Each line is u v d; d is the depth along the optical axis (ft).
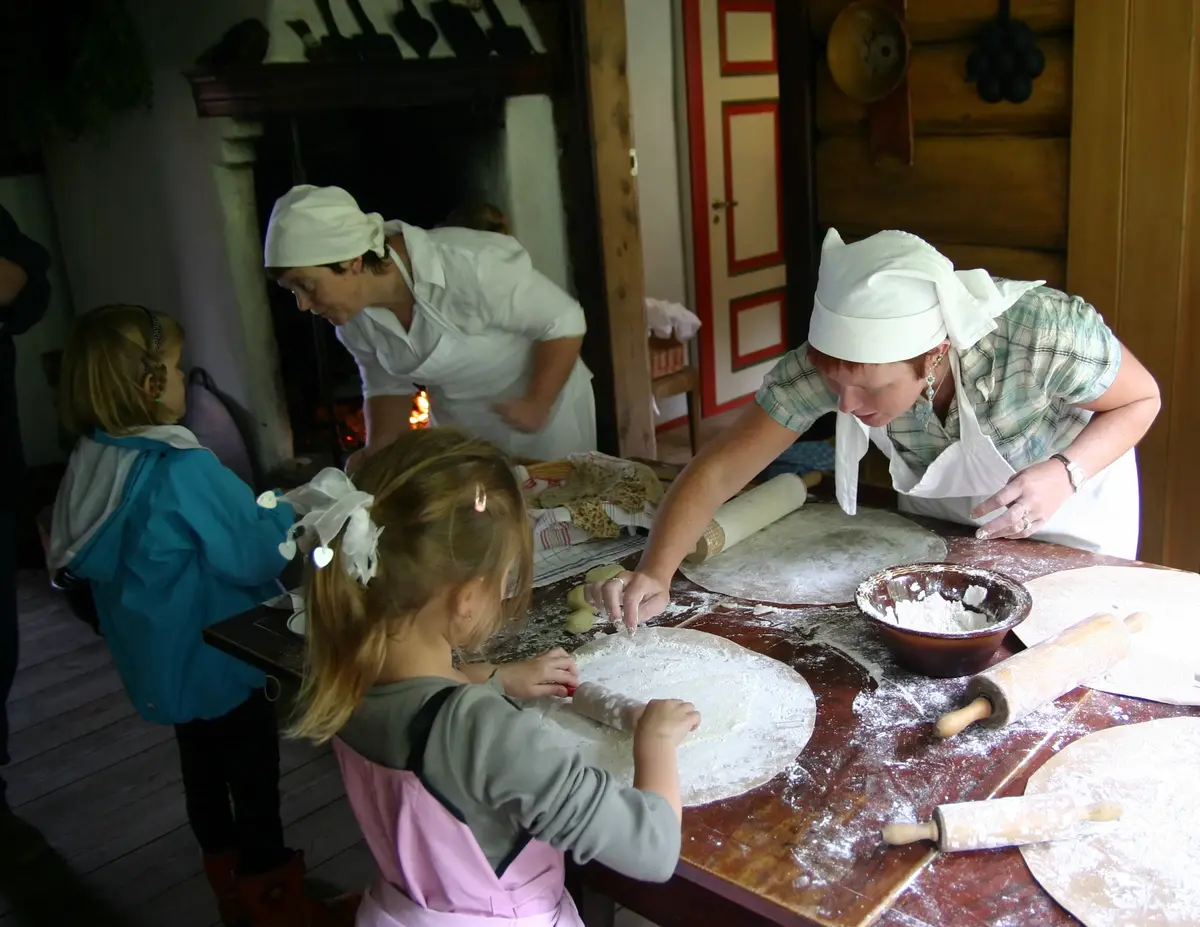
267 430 13.07
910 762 4.10
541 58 11.88
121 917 7.68
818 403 5.45
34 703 10.72
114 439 6.55
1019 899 3.40
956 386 5.28
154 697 6.68
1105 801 3.74
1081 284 8.29
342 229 7.38
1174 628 4.90
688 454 17.49
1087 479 5.36
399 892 3.95
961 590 5.05
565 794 3.48
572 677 4.78
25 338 14.89
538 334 8.43
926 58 8.68
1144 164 7.75
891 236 4.86
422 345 8.25
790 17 9.27
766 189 19.33
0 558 8.44
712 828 3.83
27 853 8.29
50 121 13.43
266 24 10.96
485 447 3.88
